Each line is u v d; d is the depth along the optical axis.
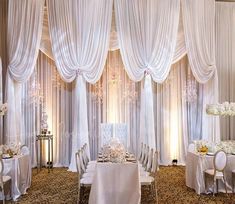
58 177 7.44
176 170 8.17
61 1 7.96
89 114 8.74
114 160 5.04
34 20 7.96
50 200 5.64
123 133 8.29
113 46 8.59
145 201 5.52
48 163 8.21
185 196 5.83
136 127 8.82
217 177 5.74
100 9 8.09
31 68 7.93
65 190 6.30
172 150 9.03
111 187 4.88
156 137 8.95
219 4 9.07
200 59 8.34
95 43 8.08
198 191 5.96
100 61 8.10
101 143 8.26
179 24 8.59
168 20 8.21
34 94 8.66
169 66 8.20
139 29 8.13
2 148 6.03
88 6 8.03
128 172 4.88
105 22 8.10
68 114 8.77
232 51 9.12
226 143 6.61
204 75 8.38
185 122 8.99
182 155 8.98
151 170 5.94
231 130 9.10
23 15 7.91
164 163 8.89
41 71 8.73
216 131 8.42
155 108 8.98
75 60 8.01
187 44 8.31
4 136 7.86
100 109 8.80
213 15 8.48
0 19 8.30
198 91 9.01
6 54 8.21
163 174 7.70
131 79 8.23
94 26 8.07
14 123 7.85
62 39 7.98
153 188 6.22
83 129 8.05
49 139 8.23
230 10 9.08
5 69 8.20
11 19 7.90
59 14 7.97
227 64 9.15
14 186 5.70
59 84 8.77
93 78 8.10
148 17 8.13
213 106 6.63
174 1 8.25
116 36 8.56
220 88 9.16
